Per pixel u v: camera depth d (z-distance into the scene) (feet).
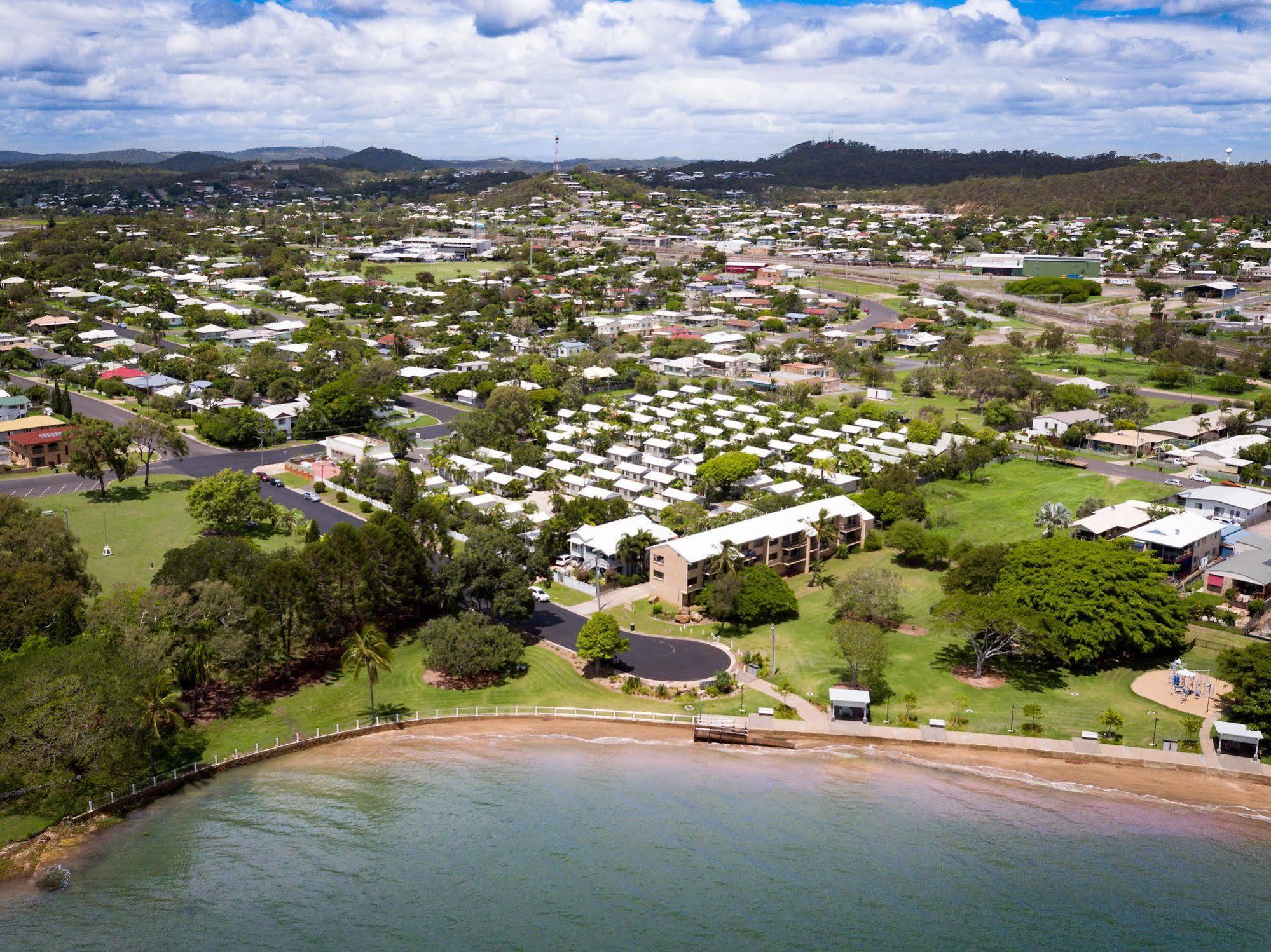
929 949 297.74
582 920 311.27
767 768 393.50
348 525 495.41
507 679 452.76
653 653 472.03
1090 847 343.87
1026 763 390.21
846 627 435.94
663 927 306.35
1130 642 448.65
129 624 409.08
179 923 305.94
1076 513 625.82
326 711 427.74
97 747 346.54
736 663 461.37
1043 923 308.81
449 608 513.04
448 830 354.54
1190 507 618.44
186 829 353.51
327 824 358.64
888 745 402.11
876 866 336.08
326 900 319.27
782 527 562.25
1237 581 503.61
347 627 485.15
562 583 554.87
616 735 415.64
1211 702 419.13
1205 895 318.86
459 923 308.19
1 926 302.25
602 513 607.37
